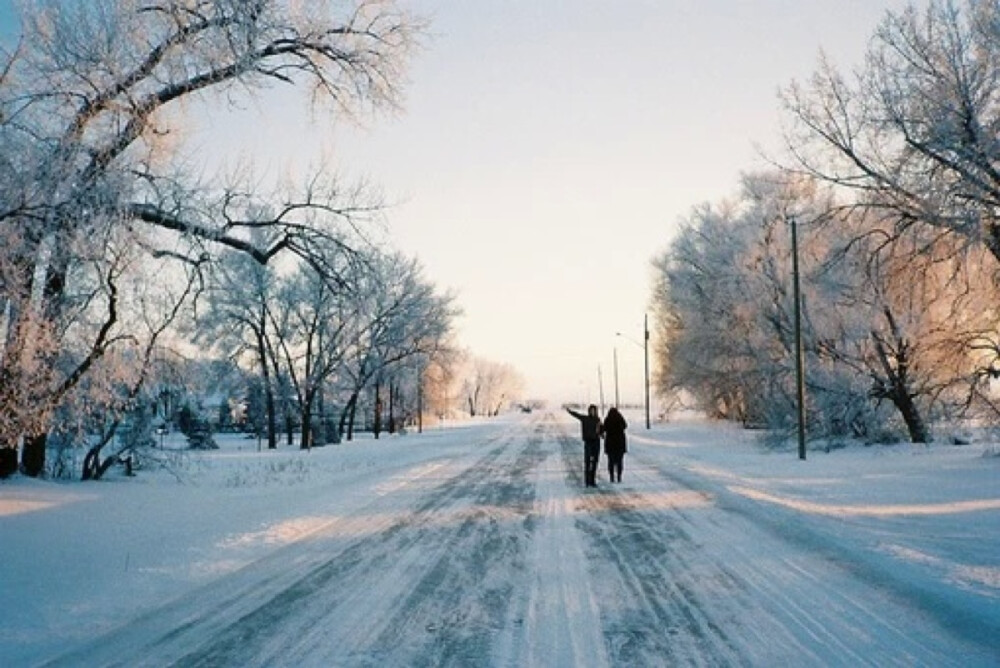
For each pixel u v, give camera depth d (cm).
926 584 763
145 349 1653
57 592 769
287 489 1742
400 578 843
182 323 1728
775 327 3209
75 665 562
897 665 541
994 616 649
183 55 1440
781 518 1238
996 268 1905
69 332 1449
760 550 977
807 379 3016
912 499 1420
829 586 775
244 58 1513
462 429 6694
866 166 2011
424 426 7600
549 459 2748
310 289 4172
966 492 1482
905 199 1928
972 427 2523
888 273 2061
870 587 765
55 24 1257
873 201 2017
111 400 1617
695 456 2784
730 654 572
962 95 1711
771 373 3281
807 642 596
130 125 1312
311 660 570
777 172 3072
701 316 4197
